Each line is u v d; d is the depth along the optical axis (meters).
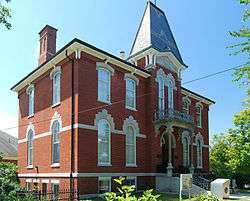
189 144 31.41
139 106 26.11
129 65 24.94
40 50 28.48
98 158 21.70
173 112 26.81
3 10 14.05
